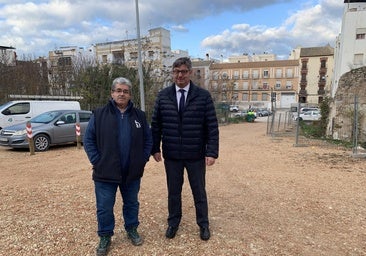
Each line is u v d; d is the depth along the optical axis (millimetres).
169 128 3688
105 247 3426
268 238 3809
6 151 11008
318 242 3711
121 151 3402
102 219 3422
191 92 3621
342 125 15531
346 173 7426
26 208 4840
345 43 38062
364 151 10984
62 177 6980
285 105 77062
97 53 46156
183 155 3676
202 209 3783
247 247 3570
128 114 3480
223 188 5996
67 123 11797
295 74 75875
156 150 3842
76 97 23000
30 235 3867
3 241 3709
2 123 13664
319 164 8633
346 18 37844
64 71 27516
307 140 15242
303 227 4152
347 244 3664
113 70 24906
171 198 3781
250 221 4340
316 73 73562
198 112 3625
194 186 3775
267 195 5559
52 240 3736
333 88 42094
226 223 4262
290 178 6867
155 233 3934
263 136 17984
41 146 11047
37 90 25797
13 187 6094
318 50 74062
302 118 38281
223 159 9359
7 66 25328
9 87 23719
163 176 6961
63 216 4492
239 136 17953
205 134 3771
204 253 3430
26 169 7902
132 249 3529
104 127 3344
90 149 3387
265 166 8305
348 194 5633
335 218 4469
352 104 14953
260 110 65312
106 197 3412
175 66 3572
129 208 3629
